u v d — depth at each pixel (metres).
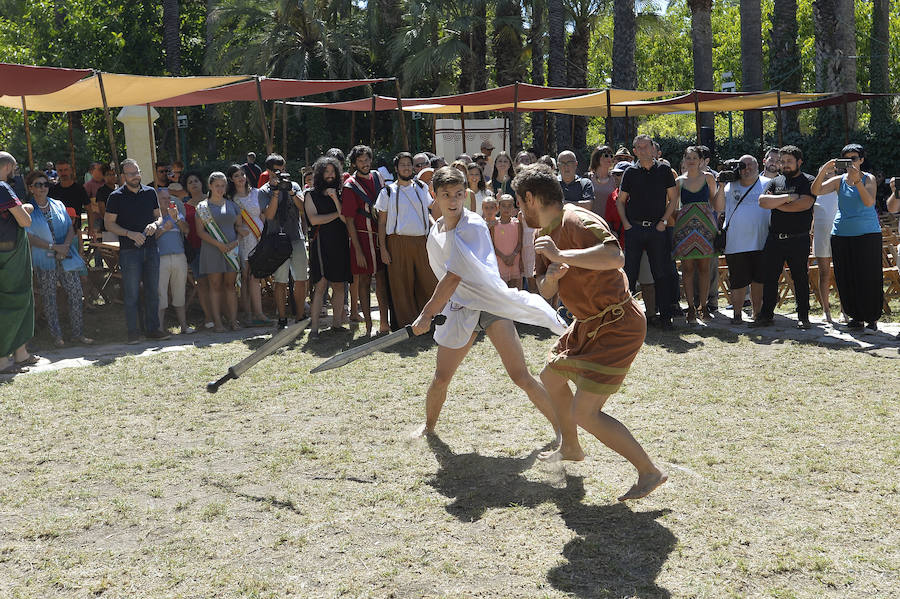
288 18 31.84
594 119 38.81
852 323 8.03
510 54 27.50
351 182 8.32
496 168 9.07
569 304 3.99
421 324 4.57
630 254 8.34
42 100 12.02
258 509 4.20
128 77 9.31
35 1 27.14
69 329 9.34
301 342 8.33
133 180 8.48
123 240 8.54
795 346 7.38
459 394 6.20
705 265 8.62
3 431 5.62
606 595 3.22
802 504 4.02
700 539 3.67
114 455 5.09
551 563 3.50
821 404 5.66
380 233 8.27
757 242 8.38
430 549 3.67
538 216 4.04
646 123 41.66
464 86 28.23
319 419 5.72
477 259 4.71
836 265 8.01
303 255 8.64
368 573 3.47
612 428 3.97
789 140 20.09
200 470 4.79
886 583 3.25
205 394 6.43
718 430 5.17
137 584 3.45
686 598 3.18
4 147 20.91
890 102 22.80
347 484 4.50
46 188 8.45
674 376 6.52
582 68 29.22
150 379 6.95
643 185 8.19
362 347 4.46
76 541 3.90
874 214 7.86
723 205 8.57
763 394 5.94
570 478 4.45
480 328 5.03
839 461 4.56
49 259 8.38
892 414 5.37
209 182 8.84
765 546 3.59
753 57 24.77
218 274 9.06
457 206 4.72
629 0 23.41
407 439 5.22
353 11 33.59
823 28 18.92
